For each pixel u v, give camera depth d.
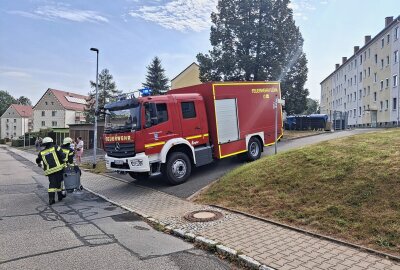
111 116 11.54
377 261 4.55
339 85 74.12
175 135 11.21
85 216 7.82
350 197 6.41
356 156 7.97
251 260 4.75
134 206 8.67
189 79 48.69
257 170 9.19
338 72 74.94
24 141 67.19
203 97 12.43
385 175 6.64
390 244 4.94
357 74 59.88
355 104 61.19
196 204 8.38
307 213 6.42
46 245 5.70
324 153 8.81
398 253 4.69
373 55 51.53
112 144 11.33
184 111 11.58
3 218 7.63
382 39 47.81
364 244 5.08
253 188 8.23
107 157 11.57
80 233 6.41
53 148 9.45
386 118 46.12
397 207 5.69
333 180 7.23
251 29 25.34
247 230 6.09
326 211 6.28
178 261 4.98
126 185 12.05
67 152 9.73
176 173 11.01
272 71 25.33
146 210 8.17
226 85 12.73
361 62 57.72
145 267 4.75
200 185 10.44
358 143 9.18
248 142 13.42
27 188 12.27
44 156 9.32
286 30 26.11
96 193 10.78
